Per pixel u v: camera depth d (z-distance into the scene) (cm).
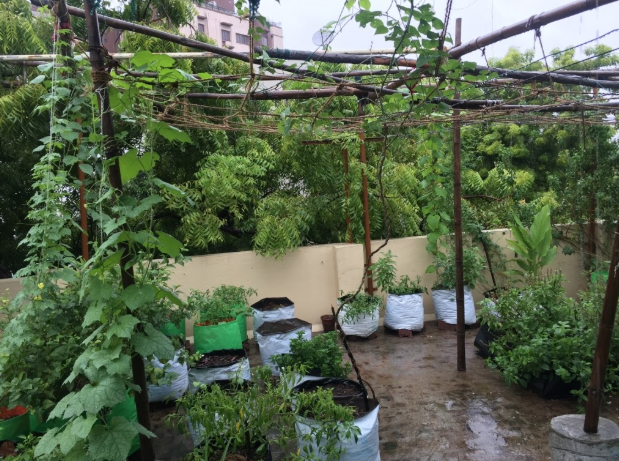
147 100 287
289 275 696
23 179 584
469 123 497
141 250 226
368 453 293
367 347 621
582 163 693
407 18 227
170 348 219
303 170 725
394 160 814
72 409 188
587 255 711
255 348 630
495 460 337
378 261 679
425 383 487
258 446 271
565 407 419
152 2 593
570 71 406
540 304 473
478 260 695
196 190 641
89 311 210
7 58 395
